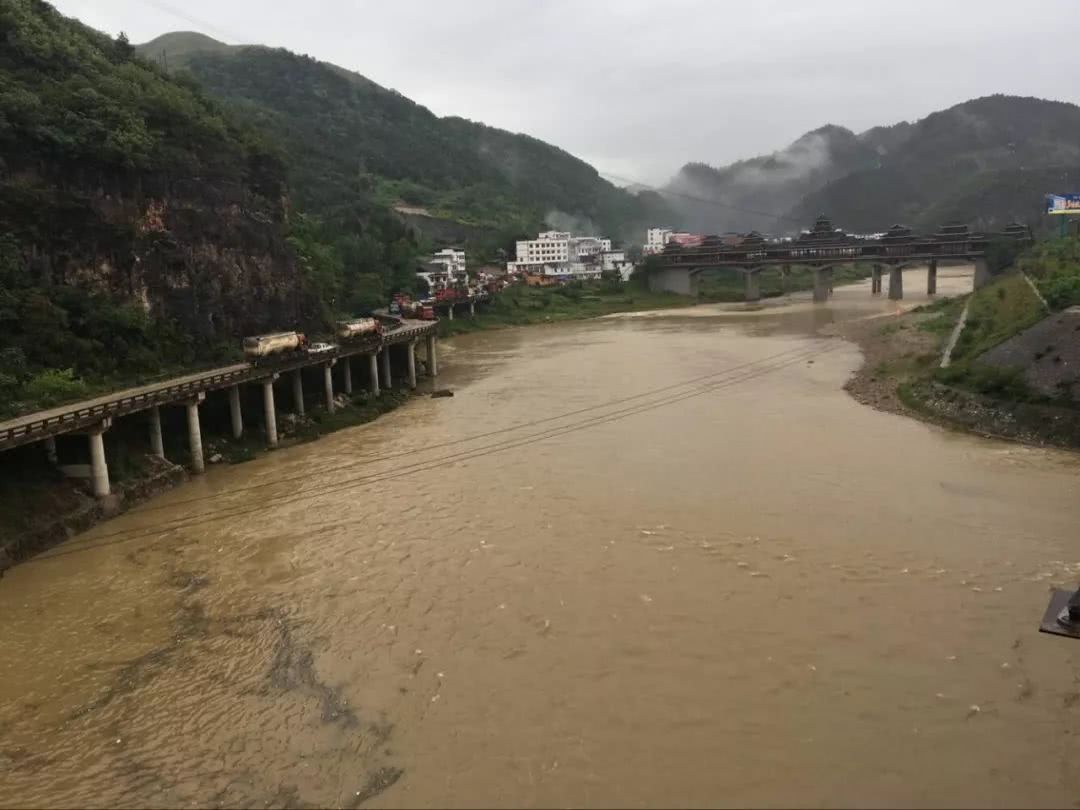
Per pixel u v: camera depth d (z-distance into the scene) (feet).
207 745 71.31
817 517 119.14
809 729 70.59
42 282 163.43
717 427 175.11
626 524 118.21
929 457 148.46
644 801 62.59
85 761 69.77
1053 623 74.02
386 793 64.28
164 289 188.44
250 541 118.11
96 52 232.73
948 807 61.26
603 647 84.64
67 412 125.29
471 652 84.58
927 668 79.41
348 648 86.43
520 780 65.26
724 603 93.40
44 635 91.66
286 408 195.21
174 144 204.64
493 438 174.19
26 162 166.61
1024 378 171.83
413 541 115.34
